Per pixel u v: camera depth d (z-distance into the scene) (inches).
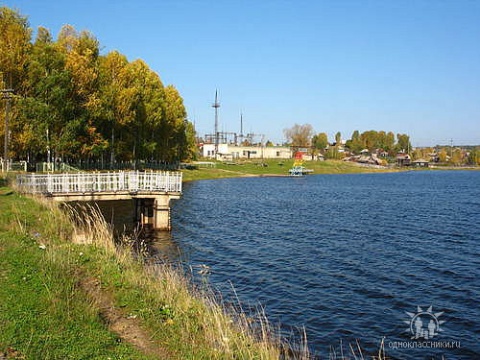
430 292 670.5
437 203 2016.5
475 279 740.7
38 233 625.0
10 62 1513.3
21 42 1568.7
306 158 6491.1
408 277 749.3
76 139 1722.4
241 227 1269.7
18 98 1523.1
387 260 869.8
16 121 1530.5
